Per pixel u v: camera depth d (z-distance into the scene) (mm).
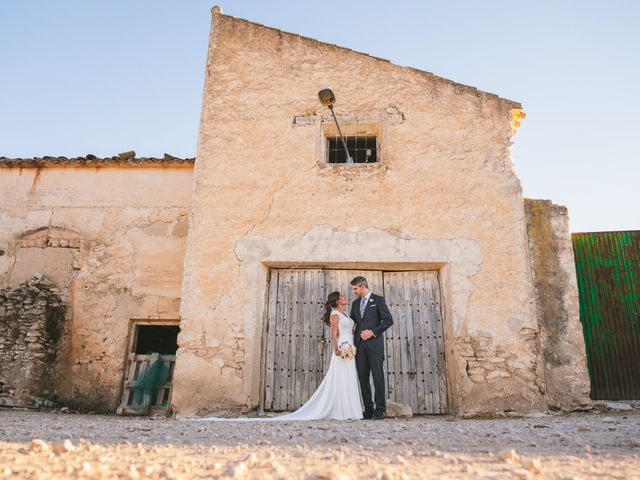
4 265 9828
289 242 8281
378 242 8219
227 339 7844
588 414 7359
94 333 9414
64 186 10281
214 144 8812
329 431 4719
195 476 2688
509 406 7410
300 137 8820
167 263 9742
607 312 8711
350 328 6836
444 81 8984
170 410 8328
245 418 6867
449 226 8250
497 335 7730
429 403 7840
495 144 8648
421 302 8312
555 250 8195
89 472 2695
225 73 9219
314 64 9234
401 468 2875
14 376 8625
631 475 2697
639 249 8922
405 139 8727
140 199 10148
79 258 9820
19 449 3357
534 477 2646
